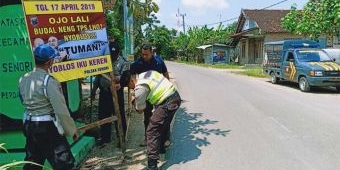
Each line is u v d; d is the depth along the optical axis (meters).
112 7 9.76
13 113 6.46
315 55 17.11
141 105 6.00
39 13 5.40
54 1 5.57
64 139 4.57
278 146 7.38
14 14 6.29
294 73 16.92
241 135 8.28
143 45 6.71
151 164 5.89
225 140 7.89
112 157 6.83
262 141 7.76
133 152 7.09
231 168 6.19
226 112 11.09
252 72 28.11
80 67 5.88
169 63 57.34
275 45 20.41
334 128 8.78
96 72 6.12
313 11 22.39
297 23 25.66
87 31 6.00
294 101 13.16
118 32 13.55
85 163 6.54
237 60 47.47
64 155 4.49
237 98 14.05
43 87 4.35
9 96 6.44
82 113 8.95
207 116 10.55
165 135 6.64
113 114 7.43
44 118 4.38
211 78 24.33
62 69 5.63
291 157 6.70
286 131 8.55
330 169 6.07
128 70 7.27
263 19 40.34
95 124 6.15
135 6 9.04
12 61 6.38
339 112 10.85
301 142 7.63
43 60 4.41
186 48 65.88
